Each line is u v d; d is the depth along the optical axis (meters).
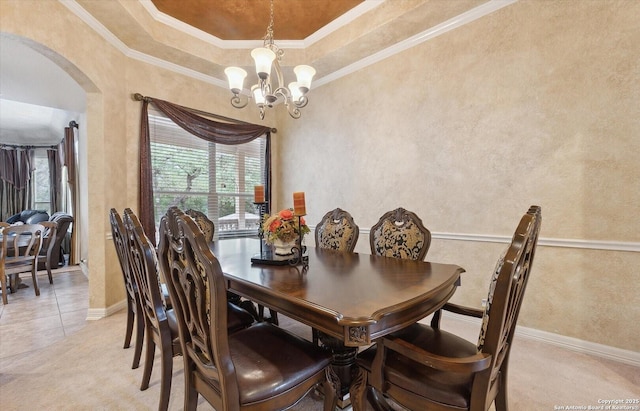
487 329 1.00
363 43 3.21
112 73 3.07
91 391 1.75
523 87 2.44
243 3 2.97
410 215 2.19
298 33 3.50
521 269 1.04
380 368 1.19
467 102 2.75
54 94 4.05
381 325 1.08
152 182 3.48
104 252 2.96
